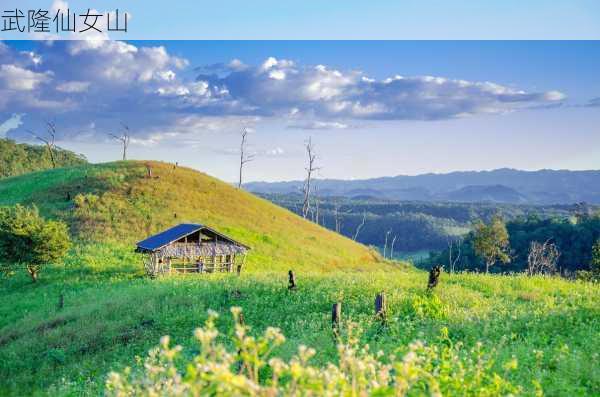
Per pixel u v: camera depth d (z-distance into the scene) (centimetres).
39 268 5309
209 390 420
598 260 7844
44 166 19588
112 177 8469
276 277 3556
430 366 858
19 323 3688
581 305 2002
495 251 10194
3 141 19188
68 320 3372
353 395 489
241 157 13238
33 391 2319
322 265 7325
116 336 2786
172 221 7300
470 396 800
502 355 1349
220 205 8331
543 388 1093
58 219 6962
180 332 2608
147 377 708
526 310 2023
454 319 1922
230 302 2917
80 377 2238
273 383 438
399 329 1859
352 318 2033
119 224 6950
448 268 12812
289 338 1978
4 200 8000
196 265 5844
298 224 8912
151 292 3647
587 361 1269
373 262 8462
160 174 8825
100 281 5038
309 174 13100
